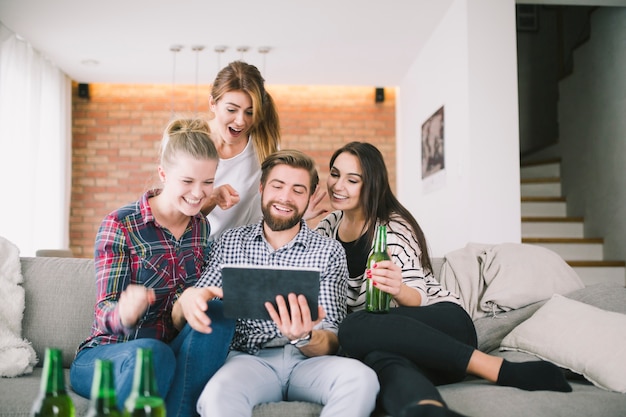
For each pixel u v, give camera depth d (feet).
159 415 3.19
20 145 15.48
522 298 6.86
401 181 19.42
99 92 20.35
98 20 14.35
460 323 5.90
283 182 5.95
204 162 5.51
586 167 16.44
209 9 13.67
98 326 5.56
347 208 6.86
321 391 5.10
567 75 17.63
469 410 4.76
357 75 18.80
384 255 5.92
